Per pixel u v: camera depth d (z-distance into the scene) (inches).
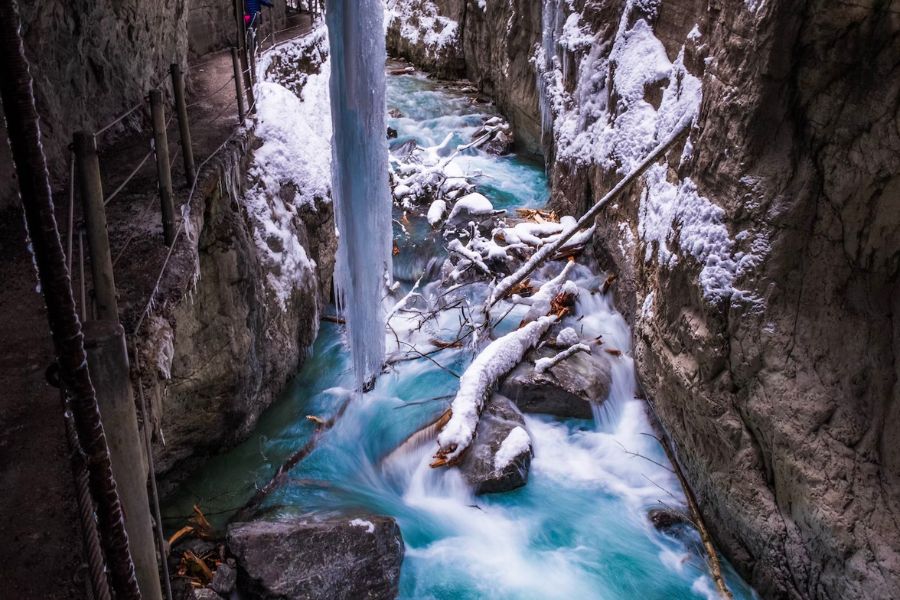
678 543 255.6
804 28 196.7
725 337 231.5
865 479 193.2
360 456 299.4
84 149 122.1
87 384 82.4
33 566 101.8
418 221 507.5
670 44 351.9
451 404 309.3
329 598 217.6
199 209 235.8
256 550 222.1
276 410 321.1
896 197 183.5
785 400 211.0
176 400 255.8
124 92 291.4
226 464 287.1
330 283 395.2
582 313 375.9
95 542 84.3
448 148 618.2
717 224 235.9
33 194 73.7
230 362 271.3
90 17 259.8
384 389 342.0
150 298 172.6
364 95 299.7
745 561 236.1
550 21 508.4
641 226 326.6
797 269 211.6
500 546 256.8
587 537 259.8
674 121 312.2
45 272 76.6
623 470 290.2
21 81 70.2
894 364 189.9
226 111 343.6
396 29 890.7
